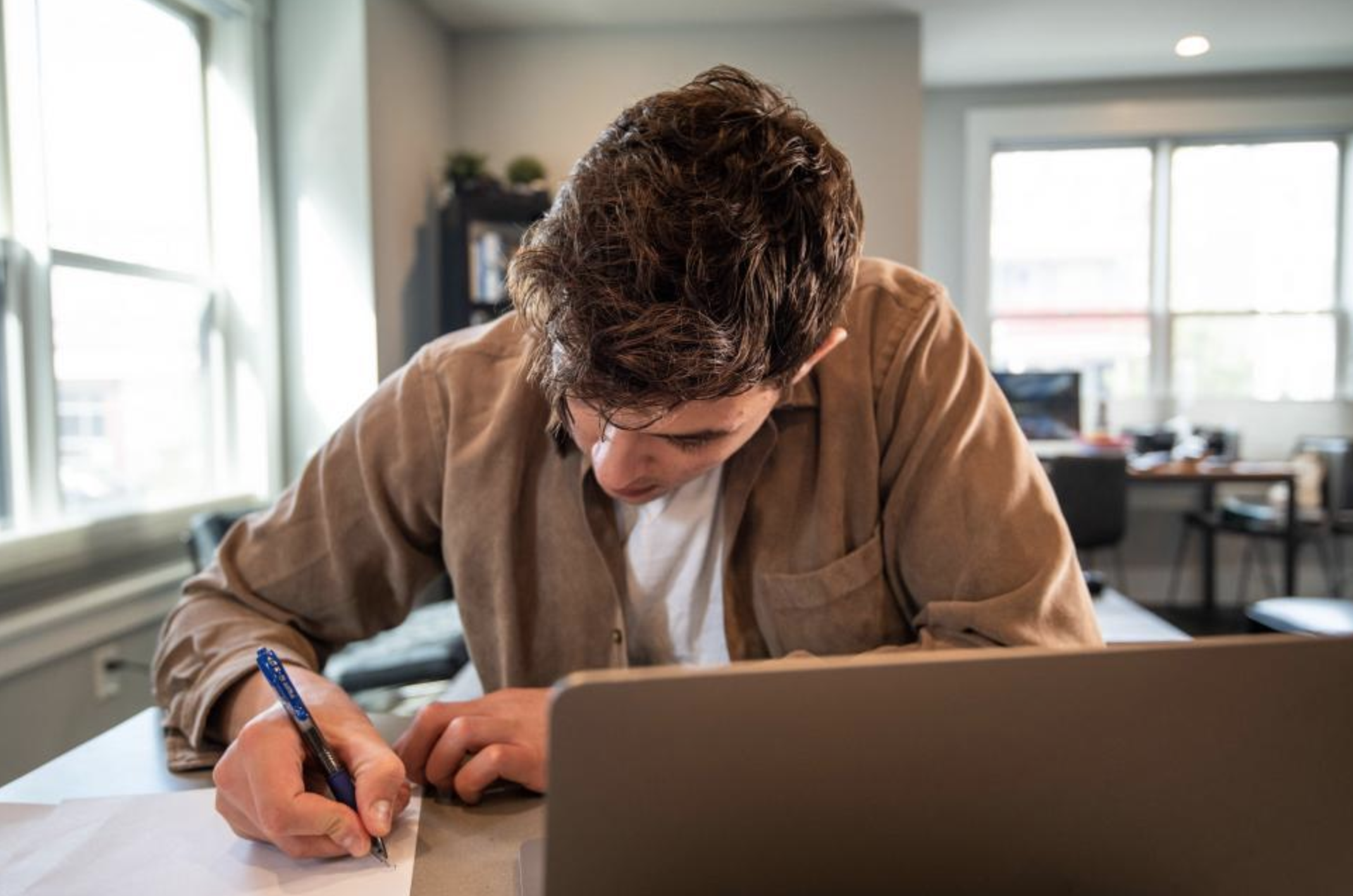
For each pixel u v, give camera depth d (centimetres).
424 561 90
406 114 309
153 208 247
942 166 440
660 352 50
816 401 77
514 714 68
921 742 34
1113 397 446
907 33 345
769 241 52
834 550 77
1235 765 36
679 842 33
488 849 58
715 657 82
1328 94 419
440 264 342
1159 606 431
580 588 82
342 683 200
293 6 279
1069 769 35
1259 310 439
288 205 281
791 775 34
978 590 70
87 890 52
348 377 281
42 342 203
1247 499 432
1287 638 36
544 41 352
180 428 257
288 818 54
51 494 205
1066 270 448
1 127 195
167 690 78
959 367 76
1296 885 37
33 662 188
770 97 58
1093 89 430
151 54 246
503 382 83
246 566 85
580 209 52
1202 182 439
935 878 35
